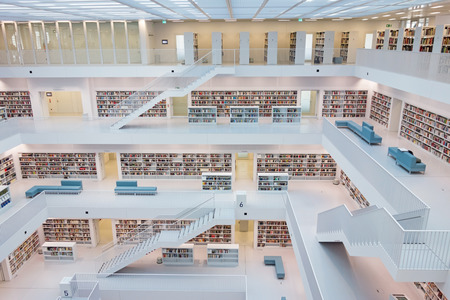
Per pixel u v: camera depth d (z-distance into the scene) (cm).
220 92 1828
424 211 711
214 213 1381
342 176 1666
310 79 1803
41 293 1294
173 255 1459
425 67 1058
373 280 972
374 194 979
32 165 1720
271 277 1373
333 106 1855
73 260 1483
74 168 1731
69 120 1811
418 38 1374
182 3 948
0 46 1869
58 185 1656
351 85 1811
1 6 898
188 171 1728
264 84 1812
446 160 1189
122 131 1606
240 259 1493
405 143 1426
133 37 1852
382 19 1991
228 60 1645
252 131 1605
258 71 1684
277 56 1731
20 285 1338
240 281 1261
